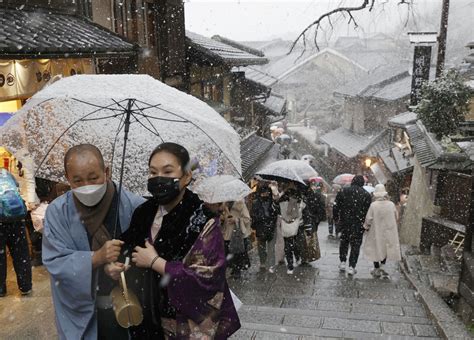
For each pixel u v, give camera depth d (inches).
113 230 108.6
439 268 381.4
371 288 342.0
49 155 131.7
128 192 116.5
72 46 305.4
